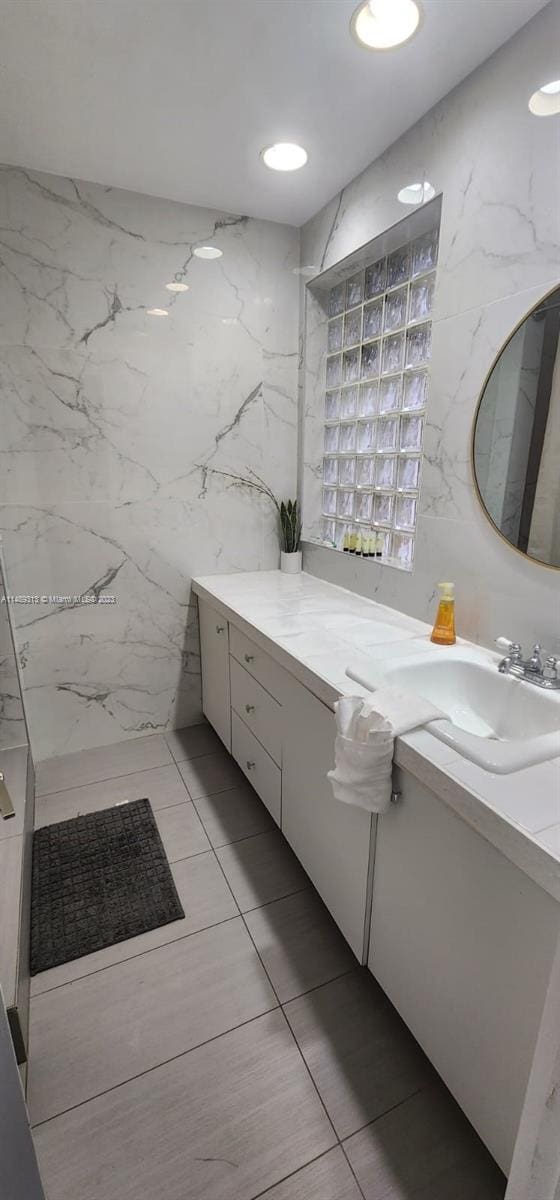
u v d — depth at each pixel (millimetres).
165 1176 956
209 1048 1166
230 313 2188
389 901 1122
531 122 1157
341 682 1261
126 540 2232
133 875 1659
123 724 2447
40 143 1635
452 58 1256
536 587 1287
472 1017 896
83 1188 940
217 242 2094
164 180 1854
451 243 1424
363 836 1184
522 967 777
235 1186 941
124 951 1401
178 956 1390
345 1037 1191
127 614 2320
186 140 1616
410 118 1486
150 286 2033
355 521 2164
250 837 1843
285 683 1562
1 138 1607
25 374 1928
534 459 1247
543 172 1146
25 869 1529
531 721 1196
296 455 2463
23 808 1729
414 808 1000
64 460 2053
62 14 1141
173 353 2129
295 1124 1030
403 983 1102
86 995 1285
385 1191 935
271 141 1610
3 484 1981
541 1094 632
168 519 2285
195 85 1367
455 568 1551
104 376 2041
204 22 1165
